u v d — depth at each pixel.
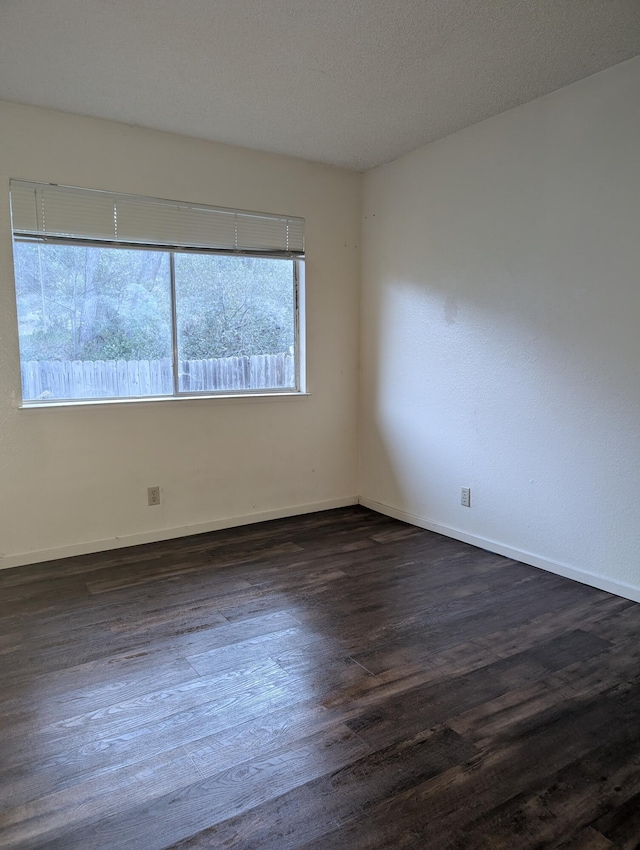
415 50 2.55
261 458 4.14
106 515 3.57
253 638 2.47
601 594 2.89
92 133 3.30
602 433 2.88
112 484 3.57
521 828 1.47
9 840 1.44
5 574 3.19
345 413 4.51
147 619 2.65
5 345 3.18
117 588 3.00
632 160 2.66
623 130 2.68
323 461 4.44
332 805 1.55
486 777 1.65
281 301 4.16
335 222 4.27
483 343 3.47
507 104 3.13
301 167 4.07
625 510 2.81
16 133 3.10
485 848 1.41
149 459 3.68
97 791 1.60
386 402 4.28
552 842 1.43
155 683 2.13
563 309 3.01
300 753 1.75
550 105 2.98
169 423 3.73
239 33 2.40
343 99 3.06
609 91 2.72
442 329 3.75
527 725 1.88
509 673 2.19
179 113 3.24
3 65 2.67
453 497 3.78
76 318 3.44
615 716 1.92
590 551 2.99
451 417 3.74
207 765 1.70
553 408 3.11
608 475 2.88
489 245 3.38
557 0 2.17
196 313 3.82
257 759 1.73
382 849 1.41
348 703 2.01
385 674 2.19
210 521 3.96
